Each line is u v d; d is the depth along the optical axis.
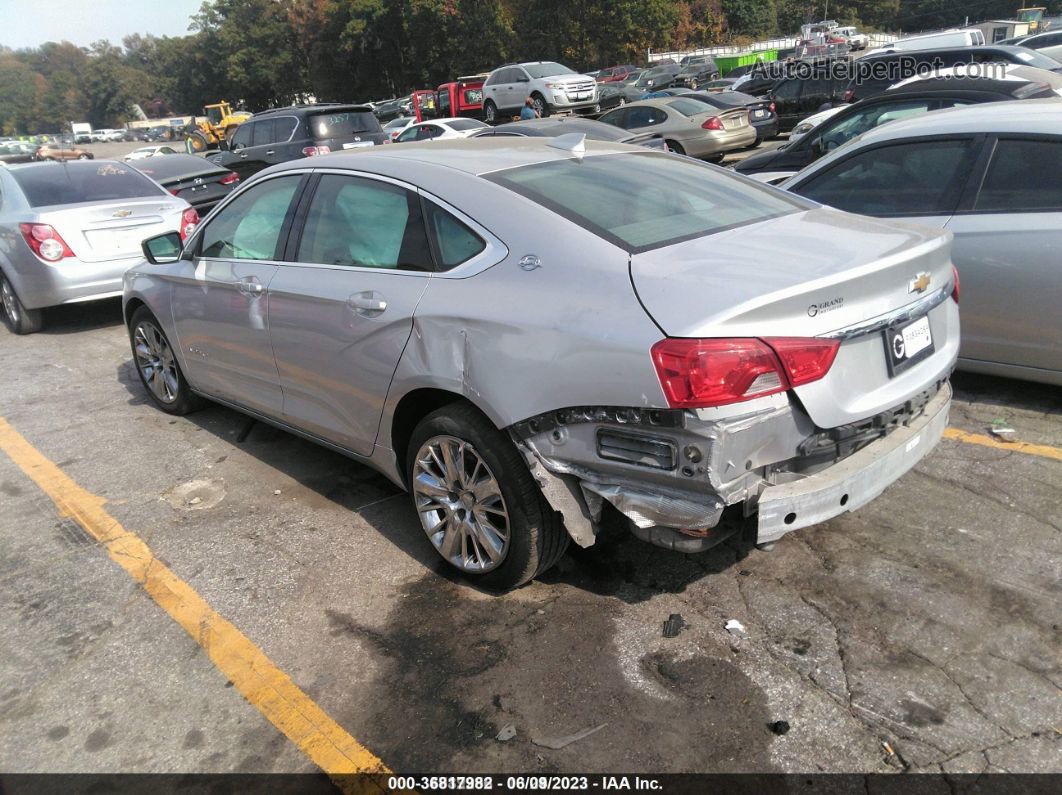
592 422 2.54
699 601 3.01
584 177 3.25
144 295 4.93
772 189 3.66
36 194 7.56
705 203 3.23
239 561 3.50
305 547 3.58
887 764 2.25
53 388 6.08
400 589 3.23
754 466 2.41
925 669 2.59
